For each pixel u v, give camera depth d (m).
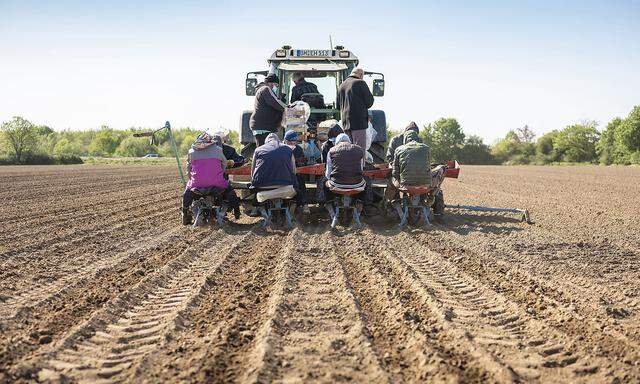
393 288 6.02
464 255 7.78
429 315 5.15
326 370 3.98
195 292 5.91
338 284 6.18
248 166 10.52
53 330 4.86
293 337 4.62
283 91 12.34
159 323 5.02
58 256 7.86
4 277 6.65
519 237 9.17
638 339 4.66
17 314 5.22
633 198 16.84
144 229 10.29
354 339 4.55
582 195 17.92
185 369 4.02
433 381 3.78
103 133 107.94
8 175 28.95
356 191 9.92
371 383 3.78
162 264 7.28
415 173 9.92
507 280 6.48
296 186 10.12
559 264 7.30
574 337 4.66
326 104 12.52
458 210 13.23
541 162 101.19
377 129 12.16
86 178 26.61
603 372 4.00
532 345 4.54
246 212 11.55
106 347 4.50
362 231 9.57
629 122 82.69
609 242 8.84
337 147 9.96
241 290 6.03
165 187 21.08
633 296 5.91
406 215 10.26
